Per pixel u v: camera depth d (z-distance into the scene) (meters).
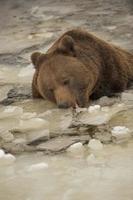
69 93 12.27
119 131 11.03
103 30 20.09
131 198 8.55
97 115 12.15
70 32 13.82
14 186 9.31
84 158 10.22
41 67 12.87
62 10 24.19
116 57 13.94
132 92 13.67
